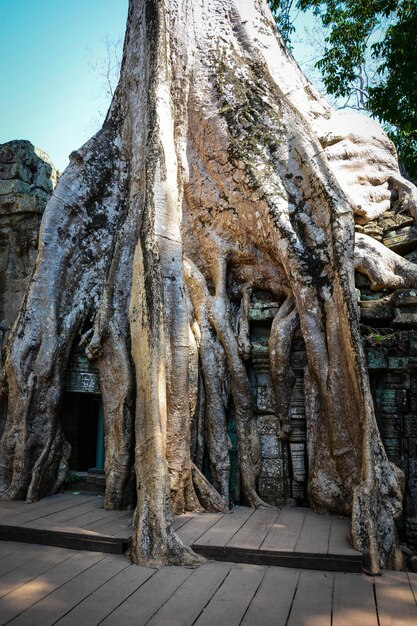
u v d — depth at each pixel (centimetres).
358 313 500
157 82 604
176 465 483
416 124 1103
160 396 442
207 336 588
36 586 329
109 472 525
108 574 350
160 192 542
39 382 588
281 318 574
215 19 695
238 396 564
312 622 282
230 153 631
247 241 630
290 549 375
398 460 508
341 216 548
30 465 568
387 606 304
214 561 379
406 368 517
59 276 634
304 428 554
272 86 660
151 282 484
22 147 906
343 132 707
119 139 695
